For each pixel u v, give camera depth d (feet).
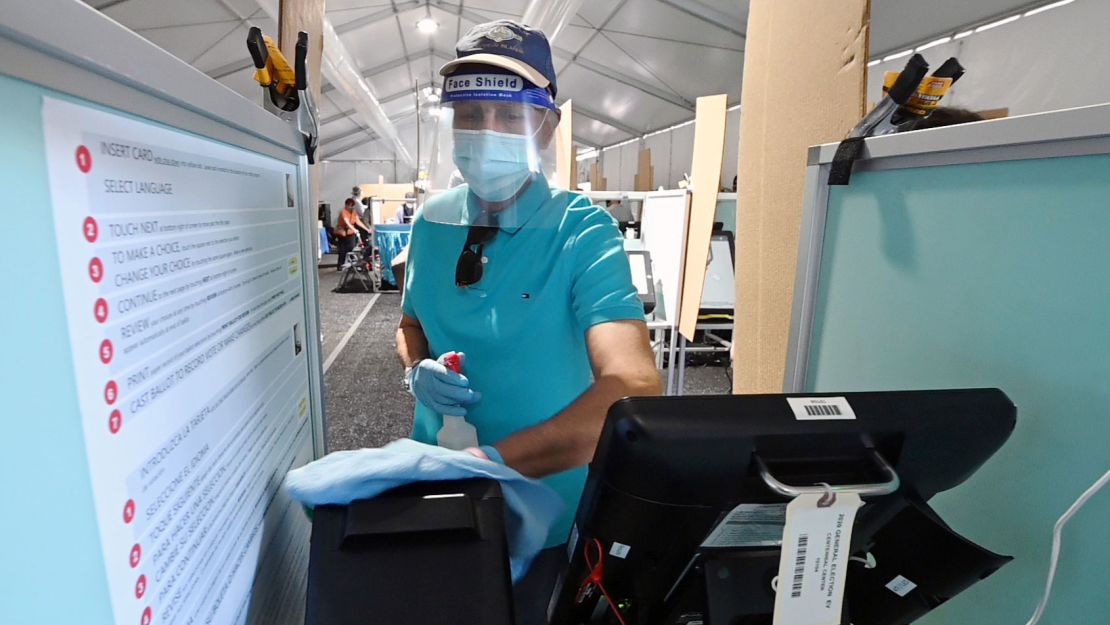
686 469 1.13
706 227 7.40
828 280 2.38
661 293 8.90
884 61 13.74
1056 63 9.61
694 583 1.38
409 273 3.10
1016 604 1.63
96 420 0.80
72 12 0.72
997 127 1.56
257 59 1.96
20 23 0.62
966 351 1.74
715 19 14.42
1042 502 1.54
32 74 0.66
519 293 2.55
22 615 0.67
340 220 25.71
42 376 0.70
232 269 1.36
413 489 1.47
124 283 0.87
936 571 1.30
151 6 13.32
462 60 2.35
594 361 2.31
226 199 1.33
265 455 1.62
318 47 3.31
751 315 3.51
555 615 1.56
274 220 1.75
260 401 1.59
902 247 1.97
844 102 2.38
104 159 0.82
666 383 10.09
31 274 0.68
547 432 1.88
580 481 2.54
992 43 10.84
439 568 1.29
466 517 1.38
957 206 1.74
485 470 1.50
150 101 0.95
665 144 27.30
